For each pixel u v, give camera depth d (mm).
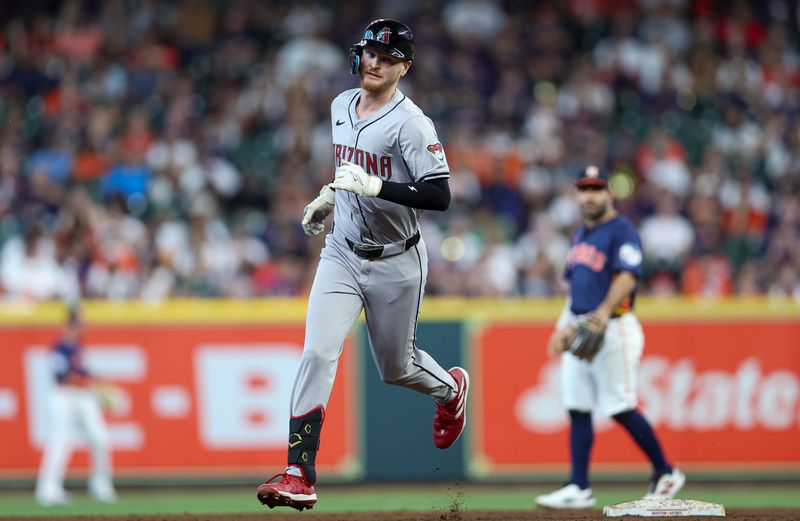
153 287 45688
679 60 60750
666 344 40625
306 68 58219
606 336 26781
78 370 38562
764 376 40469
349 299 18531
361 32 61656
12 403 40562
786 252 48688
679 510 21391
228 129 55281
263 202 51969
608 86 59438
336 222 18641
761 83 61062
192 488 40562
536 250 47656
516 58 60344
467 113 55906
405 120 17609
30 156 53531
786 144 57031
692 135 56906
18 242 47531
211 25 61344
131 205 50812
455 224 48219
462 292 45406
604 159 54406
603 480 40281
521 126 56344
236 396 40906
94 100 56719
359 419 40656
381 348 19188
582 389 27562
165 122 54688
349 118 18094
